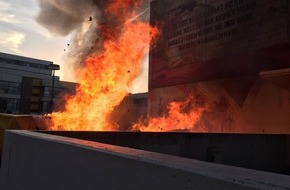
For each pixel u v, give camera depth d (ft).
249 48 38.04
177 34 52.26
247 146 22.89
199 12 47.26
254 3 37.55
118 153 6.86
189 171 5.05
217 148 21.95
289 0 33.12
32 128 41.11
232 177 4.53
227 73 41.34
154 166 5.74
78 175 8.11
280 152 24.32
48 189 9.62
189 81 48.85
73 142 8.89
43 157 10.09
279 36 34.14
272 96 34.68
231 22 40.98
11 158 13.61
